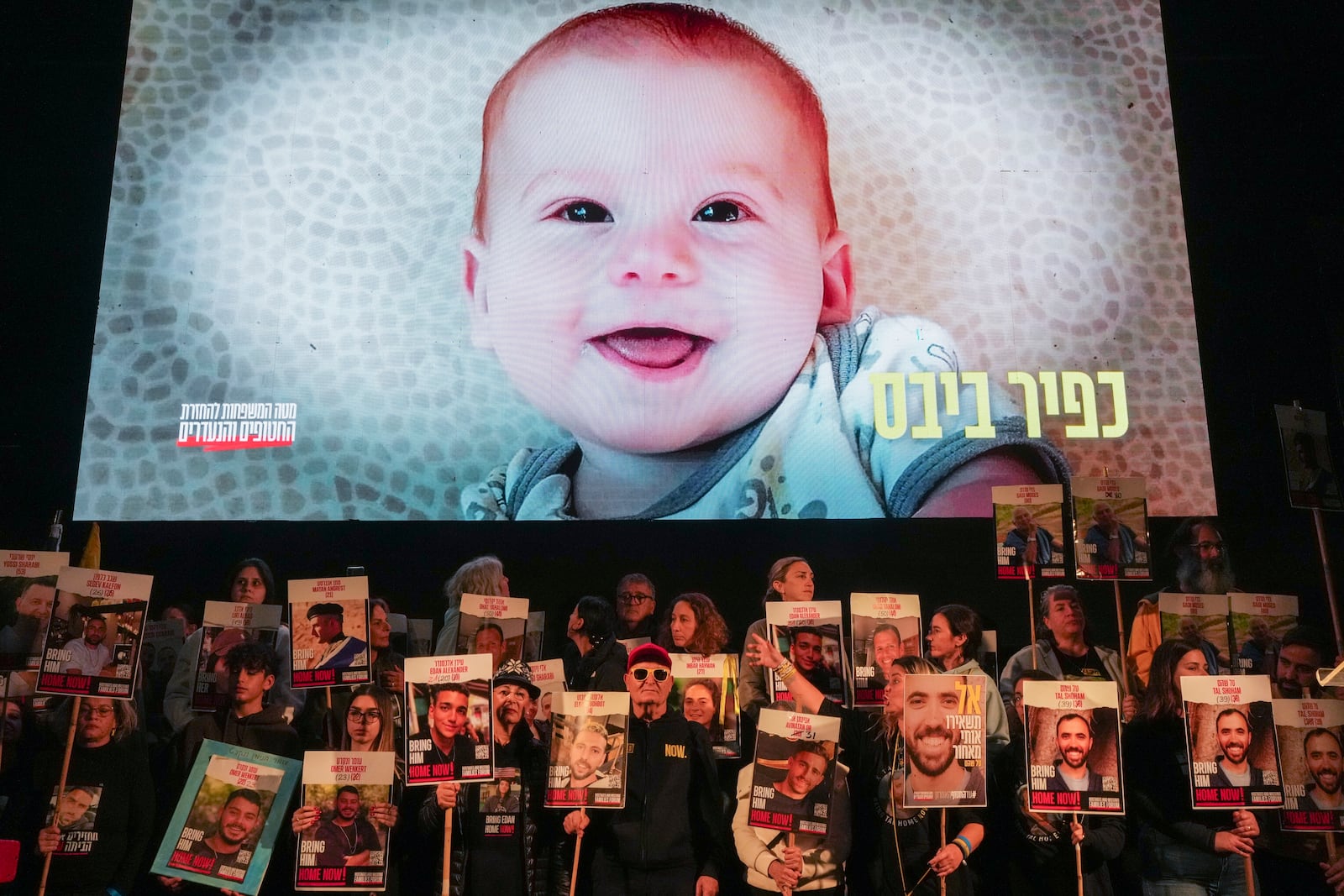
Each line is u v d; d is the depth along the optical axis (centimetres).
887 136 555
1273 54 575
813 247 545
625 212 545
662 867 374
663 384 533
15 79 573
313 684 388
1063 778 360
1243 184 562
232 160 553
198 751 383
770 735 371
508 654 418
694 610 460
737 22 562
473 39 563
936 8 570
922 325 539
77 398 548
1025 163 555
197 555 520
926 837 373
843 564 519
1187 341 539
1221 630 425
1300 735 382
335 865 358
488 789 386
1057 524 434
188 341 536
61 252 560
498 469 528
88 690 374
